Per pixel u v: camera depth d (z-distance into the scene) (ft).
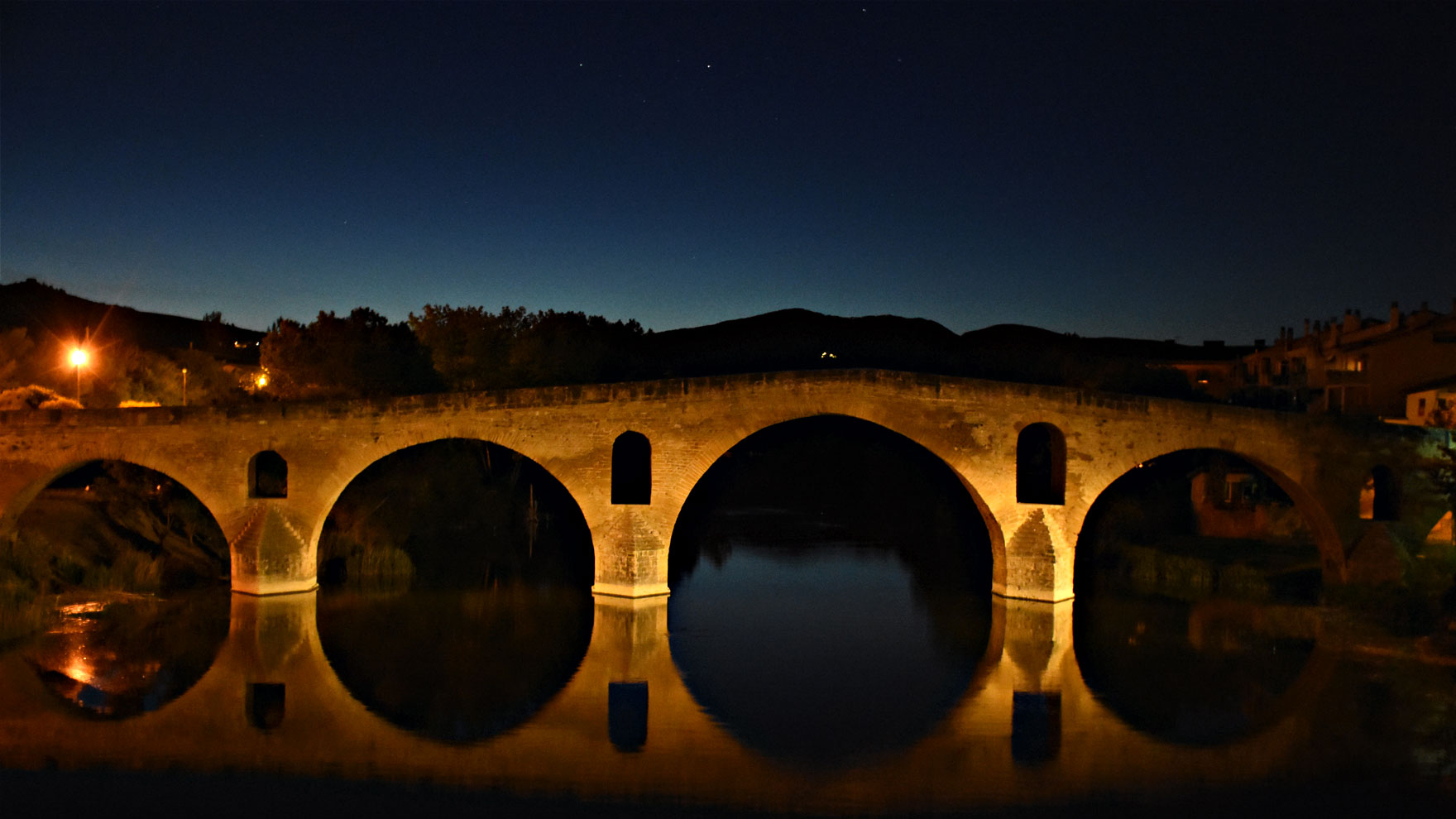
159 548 145.69
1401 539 134.92
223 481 130.93
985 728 85.35
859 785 72.64
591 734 83.10
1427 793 71.41
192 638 110.83
